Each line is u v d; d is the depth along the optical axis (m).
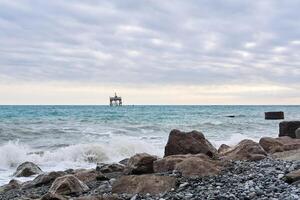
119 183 10.70
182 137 16.31
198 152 15.84
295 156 13.85
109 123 49.41
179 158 13.26
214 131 43.44
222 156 15.66
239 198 8.45
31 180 15.66
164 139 32.25
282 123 26.83
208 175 11.19
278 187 9.05
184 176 11.21
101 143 26.55
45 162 21.91
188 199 8.85
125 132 38.44
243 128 47.66
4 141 30.25
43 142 29.64
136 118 61.91
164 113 84.69
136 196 9.70
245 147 15.23
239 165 12.54
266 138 18.47
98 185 12.89
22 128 37.62
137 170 14.01
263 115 86.19
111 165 16.28
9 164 21.59
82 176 14.01
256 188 9.13
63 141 30.25
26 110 91.81
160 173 12.17
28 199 11.03
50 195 10.31
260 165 12.42
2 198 12.64
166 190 10.10
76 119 55.69
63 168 20.34
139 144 25.36
